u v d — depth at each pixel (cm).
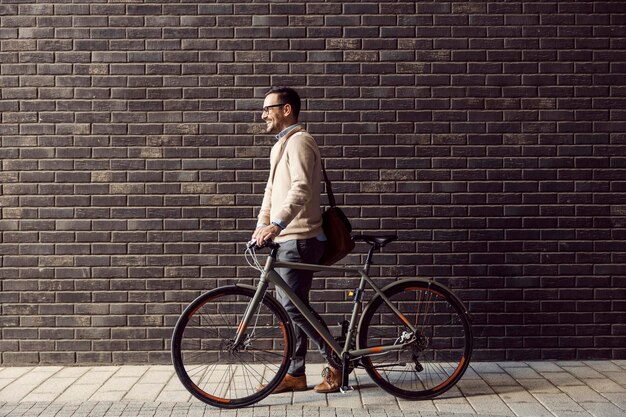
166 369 562
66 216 576
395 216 579
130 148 576
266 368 499
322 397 492
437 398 490
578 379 530
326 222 485
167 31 574
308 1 575
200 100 576
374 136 578
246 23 575
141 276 577
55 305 575
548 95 579
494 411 462
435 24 576
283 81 576
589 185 580
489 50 578
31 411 459
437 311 506
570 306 582
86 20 573
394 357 493
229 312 524
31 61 574
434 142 578
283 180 482
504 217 580
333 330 579
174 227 578
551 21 578
